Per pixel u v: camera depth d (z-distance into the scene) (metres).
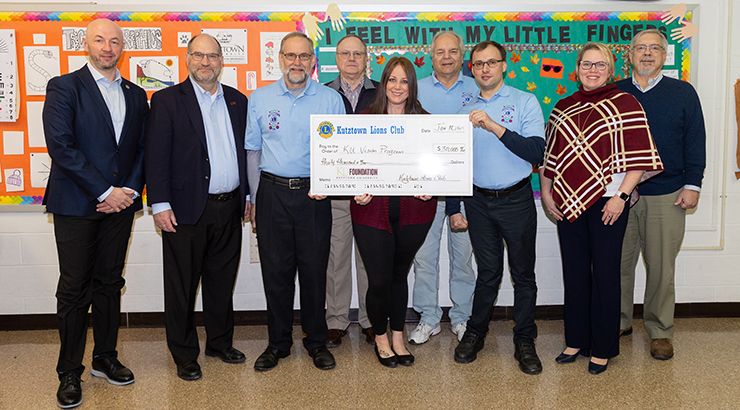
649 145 2.28
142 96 2.43
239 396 2.24
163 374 2.49
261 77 3.12
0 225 3.12
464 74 3.15
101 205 2.20
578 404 2.14
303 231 2.44
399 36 3.12
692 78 3.19
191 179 2.33
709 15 3.19
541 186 2.63
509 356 2.68
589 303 2.50
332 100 2.46
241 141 2.49
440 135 2.28
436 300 2.95
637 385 2.32
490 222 2.50
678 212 2.67
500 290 3.32
